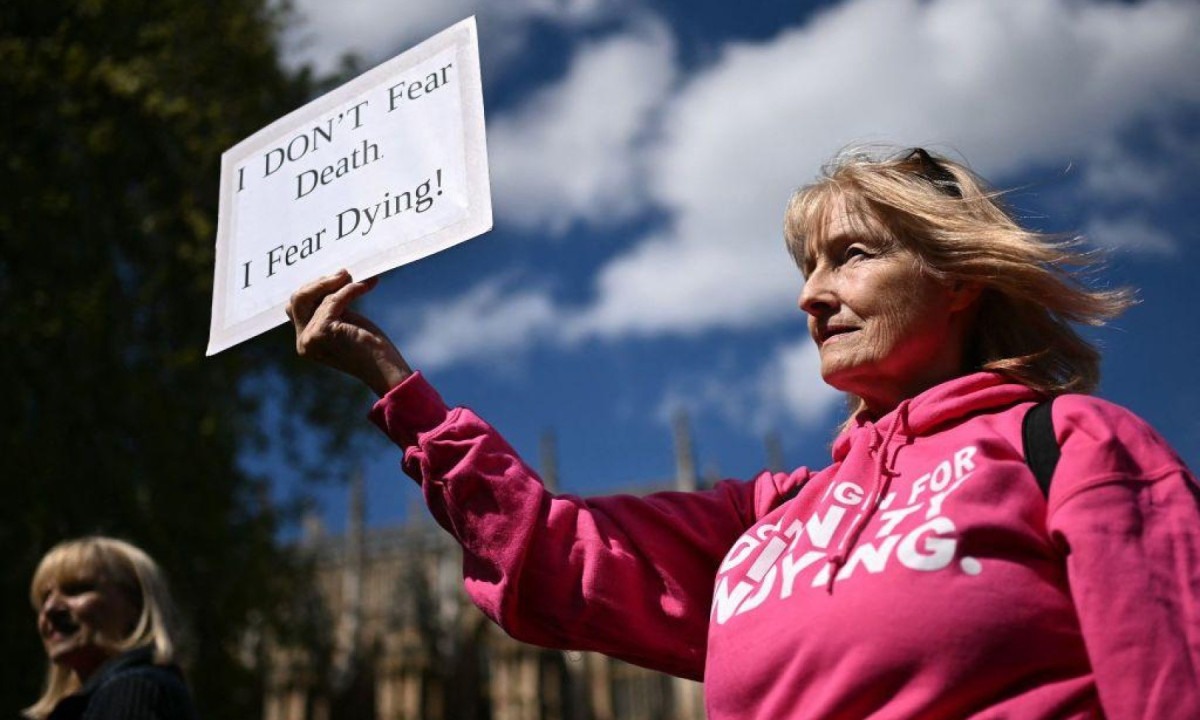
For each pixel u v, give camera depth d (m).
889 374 2.08
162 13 18.03
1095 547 1.54
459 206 2.36
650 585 2.17
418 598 63.41
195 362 16.89
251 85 18.52
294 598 19.14
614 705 64.50
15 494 15.00
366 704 62.25
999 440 1.79
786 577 1.86
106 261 17.02
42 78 16.77
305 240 2.58
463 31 2.54
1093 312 2.01
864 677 1.64
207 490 16.84
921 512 1.75
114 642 3.96
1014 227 2.07
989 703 1.60
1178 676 1.43
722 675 1.86
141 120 17.59
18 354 15.77
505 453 2.20
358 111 2.64
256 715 17.97
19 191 16.30
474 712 62.22
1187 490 1.59
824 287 2.14
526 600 2.13
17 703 14.40
